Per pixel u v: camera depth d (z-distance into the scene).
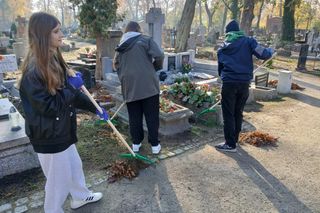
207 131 5.00
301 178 3.54
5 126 3.79
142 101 3.88
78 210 2.87
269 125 5.44
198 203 3.01
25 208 2.89
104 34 8.31
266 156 4.11
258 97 7.56
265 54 3.86
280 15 41.34
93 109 2.74
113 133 4.79
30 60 2.07
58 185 2.40
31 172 3.55
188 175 3.55
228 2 27.22
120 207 2.93
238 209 2.93
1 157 3.38
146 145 4.35
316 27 36.78
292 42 21.38
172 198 3.09
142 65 3.67
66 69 2.30
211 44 26.23
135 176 3.49
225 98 4.00
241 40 3.89
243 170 3.70
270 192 3.23
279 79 8.21
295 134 5.00
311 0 32.78
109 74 7.95
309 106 6.86
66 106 2.20
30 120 2.14
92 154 4.03
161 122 4.74
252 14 13.07
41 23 2.04
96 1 7.89
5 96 6.27
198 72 10.43
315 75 11.71
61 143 2.26
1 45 16.62
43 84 2.04
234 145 4.20
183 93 5.75
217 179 3.48
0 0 63.09
